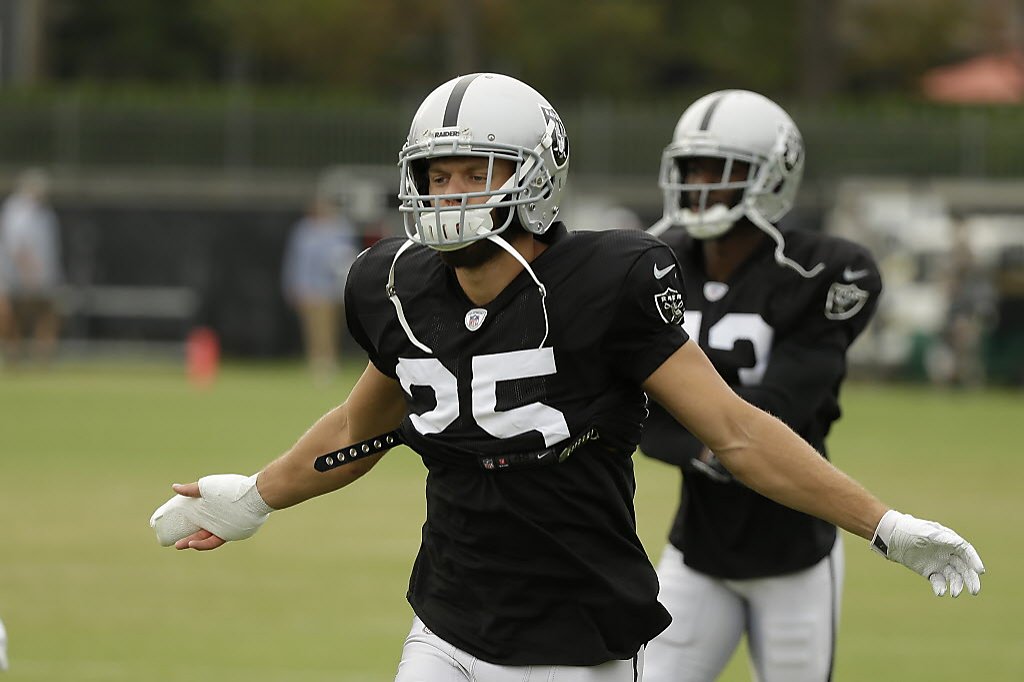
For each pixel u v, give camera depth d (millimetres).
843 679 23344
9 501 38312
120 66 127938
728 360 17609
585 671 13039
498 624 13133
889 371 75500
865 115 87188
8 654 24234
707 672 17656
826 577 17312
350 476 14578
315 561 31938
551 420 12805
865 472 44312
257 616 27031
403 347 13359
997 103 101500
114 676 22938
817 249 17609
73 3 127000
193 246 82500
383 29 123500
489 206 12672
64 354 82125
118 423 53594
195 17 125562
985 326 72938
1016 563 32031
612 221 80500
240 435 50312
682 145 18078
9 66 103688
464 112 12805
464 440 12953
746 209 17672
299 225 82375
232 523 14781
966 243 73062
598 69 125312
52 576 30203
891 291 75500
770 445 12883
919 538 12617
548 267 12867
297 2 121188
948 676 23484
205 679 22812
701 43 127000
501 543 13031
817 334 17500
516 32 122125
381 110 87625
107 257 82562
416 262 13430
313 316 71625
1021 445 51344
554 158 13062
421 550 13836
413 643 13516
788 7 127062
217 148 87188
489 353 12883
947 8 128875
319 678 22891
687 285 18094
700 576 17469
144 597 28469
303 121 87438
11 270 74062
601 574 13031
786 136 18203
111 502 38250
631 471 13539
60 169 87375
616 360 12922
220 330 82500
